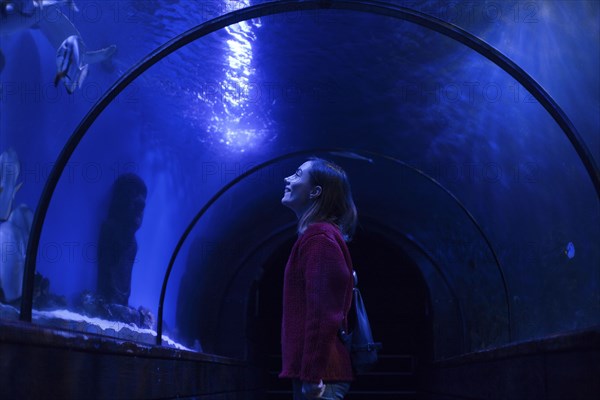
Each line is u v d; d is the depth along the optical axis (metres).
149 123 7.89
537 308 8.99
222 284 13.69
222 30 7.15
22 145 5.43
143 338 9.53
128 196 8.11
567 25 5.80
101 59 6.29
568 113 6.52
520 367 4.26
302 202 3.64
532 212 8.55
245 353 13.73
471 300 12.84
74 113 6.20
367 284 17.34
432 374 12.12
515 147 8.19
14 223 5.43
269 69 8.29
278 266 17.48
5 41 4.77
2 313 5.38
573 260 7.45
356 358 3.40
